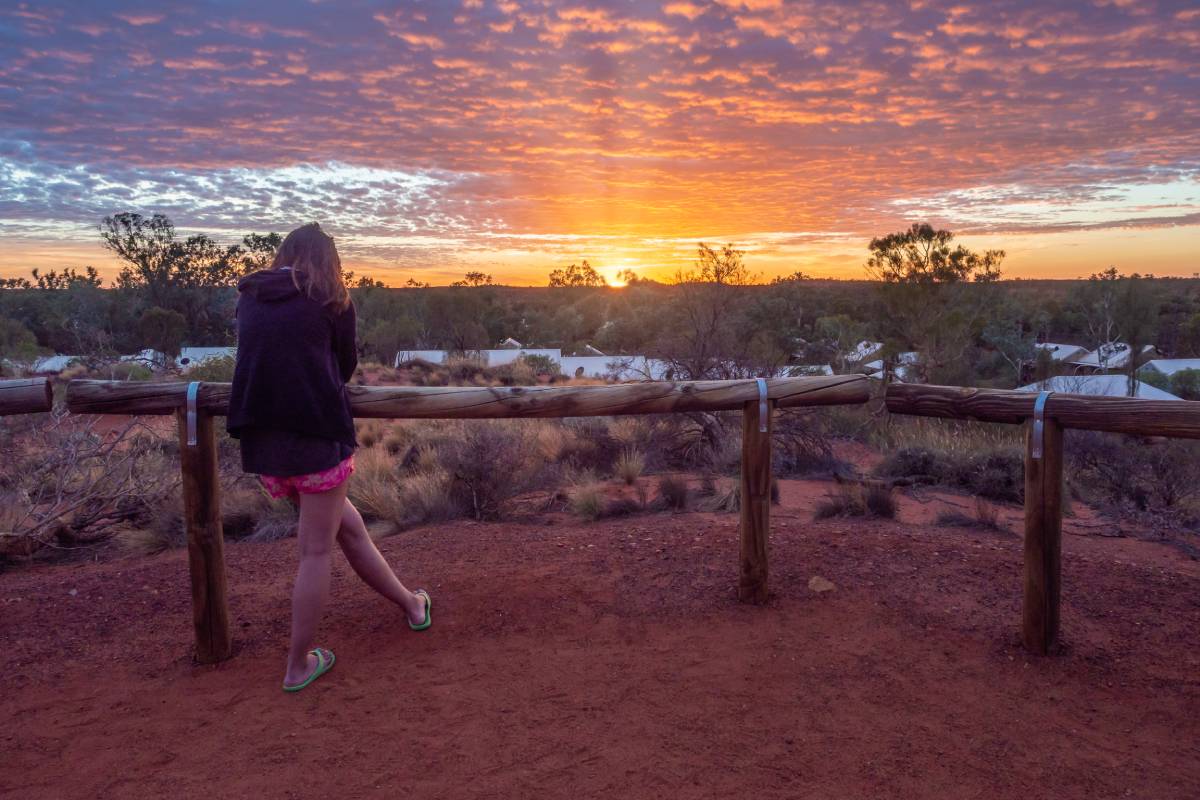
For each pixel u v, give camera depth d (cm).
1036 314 8519
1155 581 417
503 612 386
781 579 418
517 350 4709
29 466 711
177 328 5153
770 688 310
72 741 286
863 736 277
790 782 252
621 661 334
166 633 380
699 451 991
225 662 345
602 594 405
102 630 387
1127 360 5156
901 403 359
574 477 823
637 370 1546
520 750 272
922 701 299
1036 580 328
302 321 298
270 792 253
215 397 333
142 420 774
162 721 297
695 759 265
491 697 307
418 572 449
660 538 502
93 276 8712
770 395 369
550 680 320
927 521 609
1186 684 306
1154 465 765
